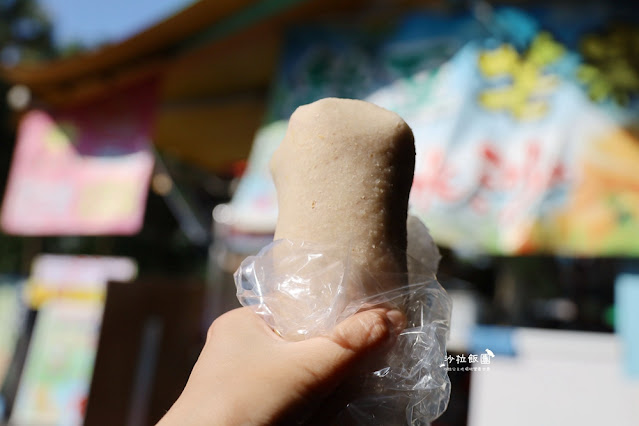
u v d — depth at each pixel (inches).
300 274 28.0
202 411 23.8
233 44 125.0
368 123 30.0
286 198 30.7
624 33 88.2
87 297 137.4
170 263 360.5
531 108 89.0
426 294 29.9
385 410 26.2
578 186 83.3
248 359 26.0
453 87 94.0
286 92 112.0
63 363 131.8
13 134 300.0
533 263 188.5
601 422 70.9
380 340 25.7
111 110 141.0
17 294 151.3
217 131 170.7
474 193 87.7
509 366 75.9
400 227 29.6
